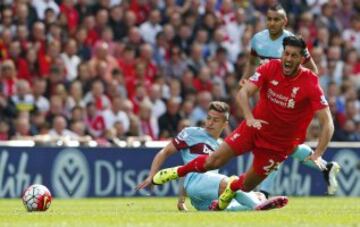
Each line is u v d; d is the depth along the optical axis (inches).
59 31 2078.0
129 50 2142.0
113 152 1797.5
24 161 1727.4
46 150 1747.0
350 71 2428.6
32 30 2062.0
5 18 2048.5
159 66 2199.8
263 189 1291.8
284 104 1058.1
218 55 2258.9
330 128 1041.5
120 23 2198.6
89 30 2133.4
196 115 2107.5
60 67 2001.7
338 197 1861.5
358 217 982.4
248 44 2330.2
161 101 2087.8
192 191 1134.4
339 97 2288.4
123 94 2057.1
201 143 1162.0
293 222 880.9
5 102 1898.4
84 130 1936.5
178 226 826.2
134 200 1654.8
